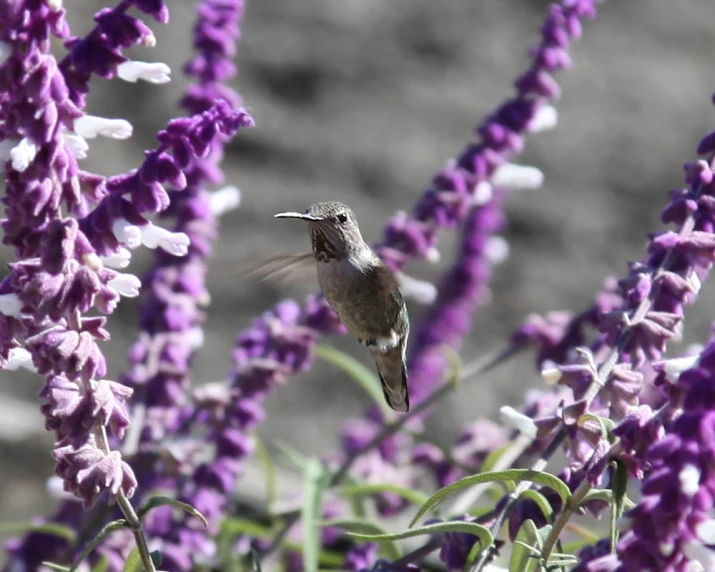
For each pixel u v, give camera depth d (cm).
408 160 2512
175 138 594
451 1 2820
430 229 980
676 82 2728
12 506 1733
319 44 2694
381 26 2753
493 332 2267
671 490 490
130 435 968
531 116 971
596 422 652
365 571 727
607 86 2700
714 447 488
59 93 554
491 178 981
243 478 1566
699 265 687
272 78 2630
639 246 2422
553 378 676
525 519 665
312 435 2147
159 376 995
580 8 946
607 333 696
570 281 2348
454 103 2625
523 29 2781
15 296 579
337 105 2603
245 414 1012
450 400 2128
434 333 1260
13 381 2203
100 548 934
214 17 949
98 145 2477
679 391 538
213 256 2286
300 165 2497
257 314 2308
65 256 557
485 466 872
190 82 2530
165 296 989
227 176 2455
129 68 585
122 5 587
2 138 565
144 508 612
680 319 672
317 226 916
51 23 551
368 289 907
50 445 1833
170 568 967
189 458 999
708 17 2916
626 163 2552
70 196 572
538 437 669
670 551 500
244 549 1112
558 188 2498
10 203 564
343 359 1044
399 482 1182
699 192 688
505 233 2423
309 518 930
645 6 2917
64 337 565
